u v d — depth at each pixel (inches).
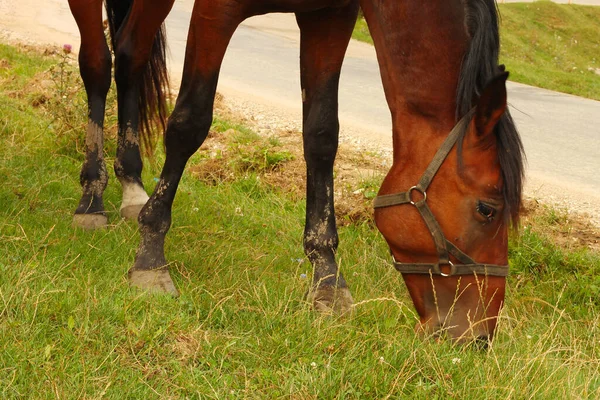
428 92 114.7
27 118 253.1
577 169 307.6
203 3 136.3
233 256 161.8
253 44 635.5
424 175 113.8
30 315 117.5
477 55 109.7
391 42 118.5
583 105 509.4
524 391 110.7
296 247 178.9
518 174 109.1
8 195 176.7
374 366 114.1
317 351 121.1
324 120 146.7
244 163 244.4
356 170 255.8
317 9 136.8
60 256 146.4
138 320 124.0
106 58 191.6
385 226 119.2
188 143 146.3
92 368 107.0
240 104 375.6
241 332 125.8
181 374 109.5
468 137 111.1
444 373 113.2
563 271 183.8
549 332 140.5
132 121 194.5
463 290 115.3
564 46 933.8
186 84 144.8
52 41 513.3
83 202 178.7
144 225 147.4
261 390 109.4
